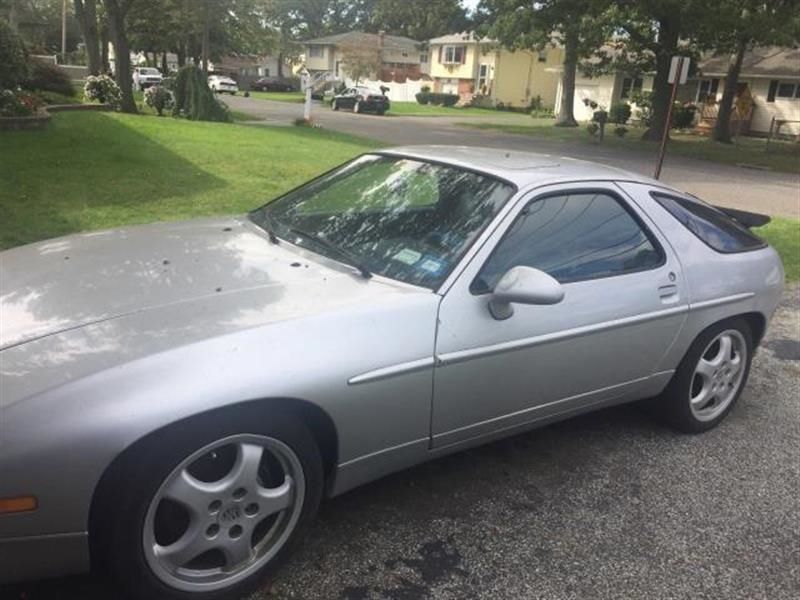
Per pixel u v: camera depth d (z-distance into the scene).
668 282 3.74
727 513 3.38
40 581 2.52
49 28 67.81
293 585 2.63
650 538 3.13
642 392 3.86
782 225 11.61
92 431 2.12
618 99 45.84
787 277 8.07
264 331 2.50
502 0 28.27
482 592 2.69
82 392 2.17
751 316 4.31
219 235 3.46
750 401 4.72
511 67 58.75
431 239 3.19
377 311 2.75
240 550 2.49
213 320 2.53
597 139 30.59
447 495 3.31
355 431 2.69
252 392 2.35
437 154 3.82
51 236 6.92
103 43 35.56
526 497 3.35
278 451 2.52
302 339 2.54
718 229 4.23
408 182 3.61
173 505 2.34
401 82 67.44
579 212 3.52
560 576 2.83
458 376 2.93
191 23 34.22
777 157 27.25
